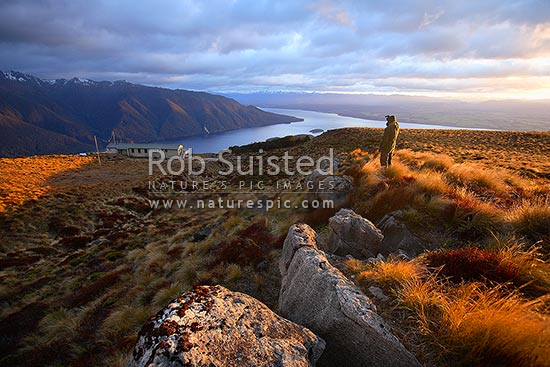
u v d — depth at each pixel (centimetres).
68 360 688
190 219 2112
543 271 412
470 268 434
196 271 884
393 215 743
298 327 319
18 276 1490
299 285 427
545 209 596
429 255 498
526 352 261
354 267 496
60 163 5128
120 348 627
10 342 857
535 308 346
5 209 2364
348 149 4238
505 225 630
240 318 306
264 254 854
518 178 1227
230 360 254
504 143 3678
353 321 315
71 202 2756
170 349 252
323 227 895
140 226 2222
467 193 865
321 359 332
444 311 336
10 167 4322
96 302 959
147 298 866
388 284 423
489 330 287
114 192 3291
